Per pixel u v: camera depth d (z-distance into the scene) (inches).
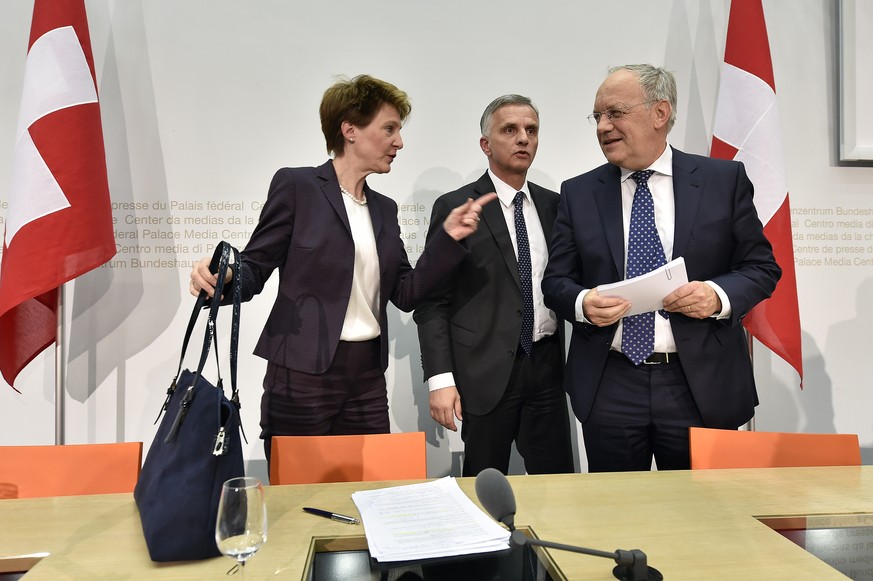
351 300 84.1
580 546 44.8
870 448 124.6
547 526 48.6
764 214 108.3
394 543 44.9
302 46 114.9
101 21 110.0
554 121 119.9
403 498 54.4
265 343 81.0
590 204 87.1
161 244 112.3
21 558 44.1
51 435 110.8
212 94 113.0
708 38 121.6
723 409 79.7
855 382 124.5
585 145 120.4
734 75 112.1
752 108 110.0
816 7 123.2
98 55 110.0
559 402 99.3
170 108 112.1
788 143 122.9
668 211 83.2
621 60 120.6
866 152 121.1
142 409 112.2
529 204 100.3
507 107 95.2
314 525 49.1
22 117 95.7
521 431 101.3
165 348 112.7
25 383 110.0
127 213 111.3
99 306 111.2
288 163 114.9
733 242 83.5
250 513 37.7
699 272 80.8
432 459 118.8
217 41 113.0
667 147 85.2
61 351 101.7
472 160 118.4
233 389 50.4
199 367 49.3
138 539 47.2
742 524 48.9
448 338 94.0
